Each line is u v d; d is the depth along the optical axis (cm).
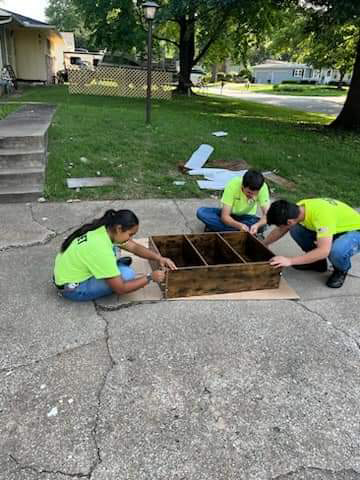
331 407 178
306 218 262
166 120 848
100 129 679
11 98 1169
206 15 1548
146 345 211
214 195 468
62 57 2703
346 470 149
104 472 144
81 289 237
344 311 255
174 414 170
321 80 4984
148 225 373
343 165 624
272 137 791
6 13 1352
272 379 193
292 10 1203
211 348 212
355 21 855
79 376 188
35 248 315
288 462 151
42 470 144
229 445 157
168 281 248
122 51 1588
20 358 198
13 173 427
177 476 144
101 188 455
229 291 265
